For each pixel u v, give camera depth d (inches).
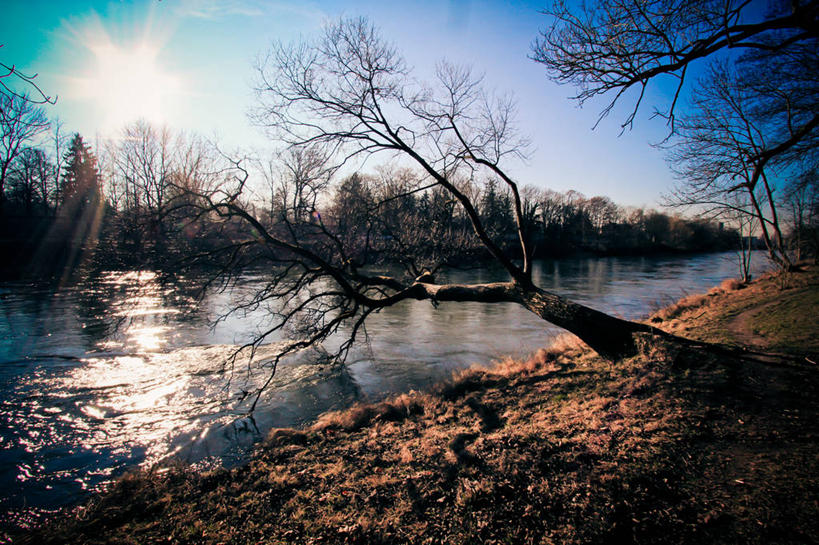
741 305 595.8
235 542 183.2
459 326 840.3
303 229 486.0
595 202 3654.0
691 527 145.0
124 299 998.4
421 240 524.4
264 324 821.2
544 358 459.8
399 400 392.5
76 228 1731.1
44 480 296.5
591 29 270.8
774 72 389.7
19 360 597.3
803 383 262.1
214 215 439.5
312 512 200.2
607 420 249.9
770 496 154.6
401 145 401.1
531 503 174.4
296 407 435.2
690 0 230.7
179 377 535.2
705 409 241.8
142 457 330.3
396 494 204.4
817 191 879.1
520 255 1768.0
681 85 240.8
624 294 1181.1
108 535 201.9
